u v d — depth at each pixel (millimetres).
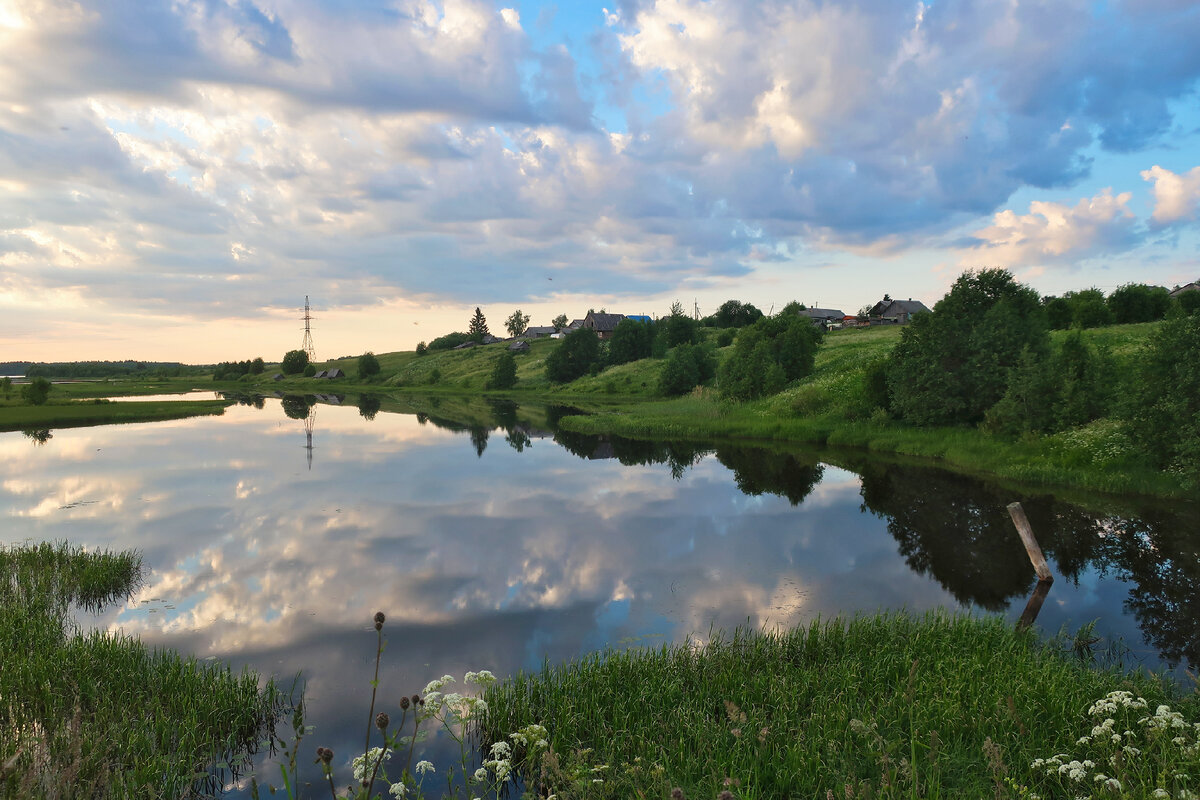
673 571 16000
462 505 23344
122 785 7051
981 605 13508
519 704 8992
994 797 6199
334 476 29109
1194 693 8844
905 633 11383
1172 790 6094
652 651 10609
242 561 16953
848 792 5711
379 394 105312
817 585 14922
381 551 17844
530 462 33000
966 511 21562
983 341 33656
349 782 7906
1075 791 6547
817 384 50781
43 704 9062
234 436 44219
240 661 11258
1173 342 22547
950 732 7867
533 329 166875
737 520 20984
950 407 34500
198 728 8789
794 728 8094
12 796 5594
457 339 177625
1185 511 20609
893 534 19094
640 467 31375
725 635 12078
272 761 8414
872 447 35438
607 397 77938
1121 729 7660
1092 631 12039
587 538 19047
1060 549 17219
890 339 71062
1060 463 26094
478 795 7484
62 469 30797
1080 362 29891
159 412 61281
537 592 14664
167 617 13250
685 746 7910
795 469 30219
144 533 19625
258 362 172500
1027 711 8156
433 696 5391
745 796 6523
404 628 12695
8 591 14055
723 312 122500
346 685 10422
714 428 43406
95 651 10500
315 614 13430
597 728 8492
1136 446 24047
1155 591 14203
